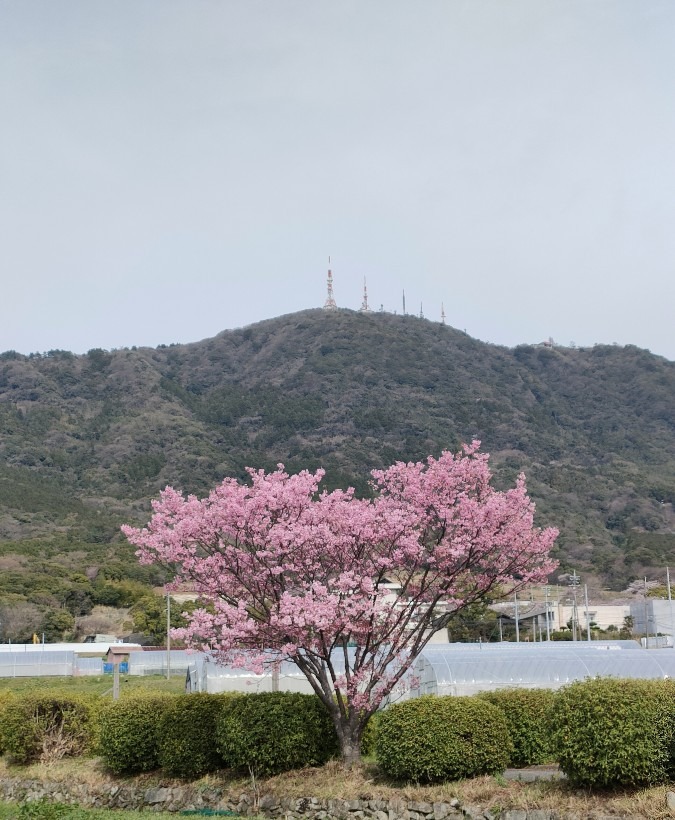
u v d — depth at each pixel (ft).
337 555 63.16
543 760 59.67
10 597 293.43
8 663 222.69
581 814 47.75
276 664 66.33
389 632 63.26
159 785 66.95
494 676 100.12
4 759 83.97
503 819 50.11
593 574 356.79
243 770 65.16
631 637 237.66
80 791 70.23
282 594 61.57
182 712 67.77
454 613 64.39
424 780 56.59
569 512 447.42
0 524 380.99
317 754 62.90
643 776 49.03
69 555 349.82
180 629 61.31
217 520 63.41
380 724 59.41
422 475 65.36
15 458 501.56
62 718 81.92
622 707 49.60
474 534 62.13
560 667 100.94
